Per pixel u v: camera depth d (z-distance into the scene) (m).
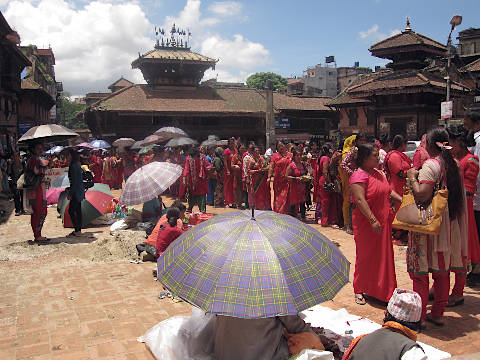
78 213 9.06
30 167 8.25
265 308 2.79
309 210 12.12
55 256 7.27
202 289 2.95
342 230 8.99
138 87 46.28
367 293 4.95
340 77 72.12
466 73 30.45
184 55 46.91
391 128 28.47
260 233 3.22
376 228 4.70
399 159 7.12
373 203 4.81
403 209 4.23
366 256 4.91
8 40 25.47
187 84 47.34
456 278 4.78
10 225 10.66
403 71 29.19
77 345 4.05
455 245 4.37
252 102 47.84
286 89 77.38
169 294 5.34
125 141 25.17
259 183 10.45
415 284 4.29
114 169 19.19
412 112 27.39
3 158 15.54
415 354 2.34
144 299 5.25
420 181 4.09
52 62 57.03
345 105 38.59
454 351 3.77
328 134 51.75
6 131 26.12
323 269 3.12
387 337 2.49
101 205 10.15
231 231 3.29
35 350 3.96
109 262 6.93
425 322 4.39
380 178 4.90
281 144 9.73
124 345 4.04
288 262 3.03
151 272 6.38
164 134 18.17
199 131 45.03
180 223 6.57
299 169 9.60
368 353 2.48
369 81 30.25
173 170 8.53
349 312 4.74
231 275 2.95
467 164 5.05
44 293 5.50
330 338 3.81
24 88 35.59
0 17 22.44
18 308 5.00
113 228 9.27
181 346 3.72
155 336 3.91
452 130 5.10
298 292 2.90
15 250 7.70
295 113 49.94
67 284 5.85
